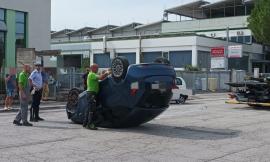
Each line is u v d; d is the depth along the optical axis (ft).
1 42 104.22
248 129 43.29
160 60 43.32
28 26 110.63
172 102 82.84
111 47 201.26
